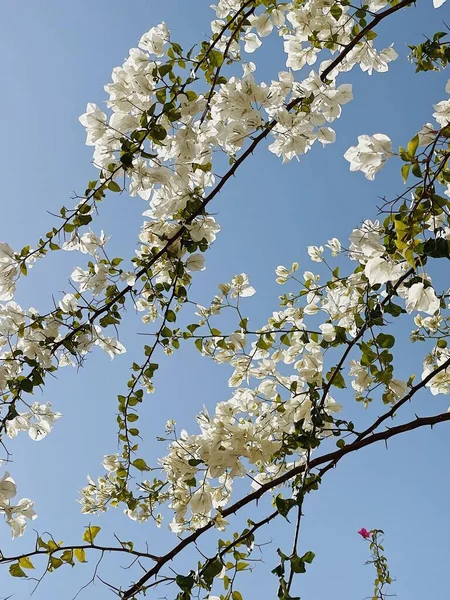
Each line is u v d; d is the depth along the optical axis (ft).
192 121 3.35
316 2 3.63
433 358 4.23
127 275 3.61
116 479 4.12
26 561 2.92
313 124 3.38
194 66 3.50
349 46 3.45
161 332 3.79
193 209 3.44
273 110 3.41
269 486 3.22
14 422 3.81
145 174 3.35
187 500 3.53
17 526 3.28
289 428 3.53
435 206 2.45
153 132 3.14
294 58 3.87
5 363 3.59
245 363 3.86
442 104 3.38
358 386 3.62
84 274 3.76
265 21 3.78
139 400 3.92
